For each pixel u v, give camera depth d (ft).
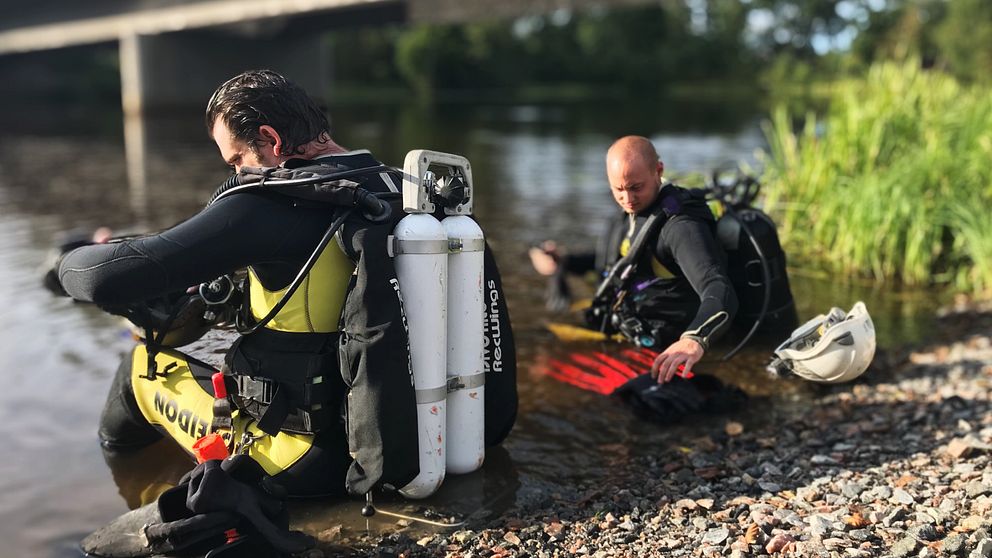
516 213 24.38
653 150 9.92
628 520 7.66
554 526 7.57
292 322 7.50
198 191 29.40
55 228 21.93
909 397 10.66
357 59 219.00
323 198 7.07
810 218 17.61
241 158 7.61
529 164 38.93
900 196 16.37
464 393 8.14
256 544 6.78
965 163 17.75
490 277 8.39
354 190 7.08
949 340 12.88
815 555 6.79
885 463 8.71
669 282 10.24
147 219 23.35
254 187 7.07
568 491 8.39
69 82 156.97
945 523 7.23
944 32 122.11
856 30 223.92
